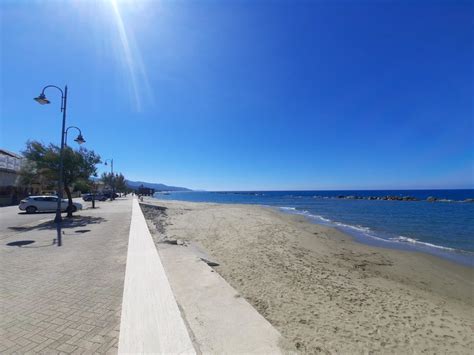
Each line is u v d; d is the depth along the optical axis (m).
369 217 30.69
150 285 4.35
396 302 6.88
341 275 8.89
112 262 6.97
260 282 7.43
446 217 30.19
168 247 9.40
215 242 13.18
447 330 5.58
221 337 3.53
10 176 33.03
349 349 4.48
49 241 9.70
